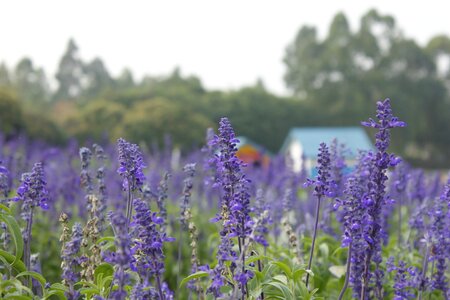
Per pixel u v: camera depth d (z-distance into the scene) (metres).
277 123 109.00
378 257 7.69
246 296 6.39
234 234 6.11
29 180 6.73
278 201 12.05
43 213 12.96
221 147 6.47
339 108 113.75
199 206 16.41
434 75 124.44
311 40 129.88
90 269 6.97
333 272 8.62
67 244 6.85
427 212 9.49
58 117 104.56
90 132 73.94
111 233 10.66
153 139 66.81
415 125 113.75
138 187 6.65
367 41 120.75
